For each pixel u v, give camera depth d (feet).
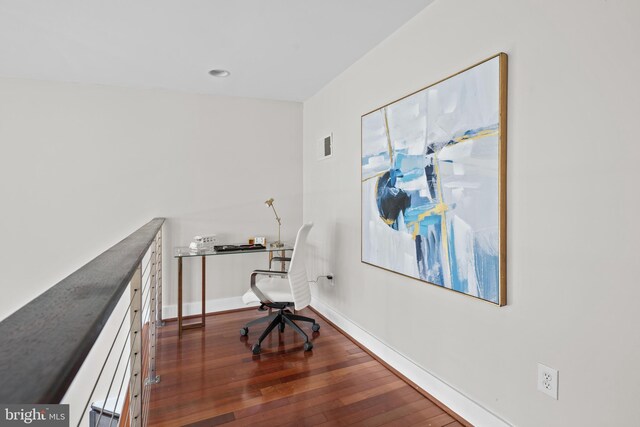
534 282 4.63
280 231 12.54
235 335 9.62
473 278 5.45
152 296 7.22
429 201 6.36
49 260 9.82
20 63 8.75
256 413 6.05
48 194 9.81
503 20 4.97
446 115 5.92
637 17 3.58
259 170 12.17
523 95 4.72
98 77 9.77
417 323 6.87
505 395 5.06
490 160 5.10
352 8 6.51
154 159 10.86
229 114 11.75
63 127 9.94
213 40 7.73
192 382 7.06
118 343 9.55
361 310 8.89
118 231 10.48
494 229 5.06
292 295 8.45
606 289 3.88
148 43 7.83
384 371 7.52
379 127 7.86
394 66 7.42
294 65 9.19
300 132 12.71
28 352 1.29
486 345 5.35
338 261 10.08
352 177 9.24
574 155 4.14
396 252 7.36
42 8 6.38
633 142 3.62
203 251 10.12
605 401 3.90
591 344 4.02
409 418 5.90
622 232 3.73
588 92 3.99
